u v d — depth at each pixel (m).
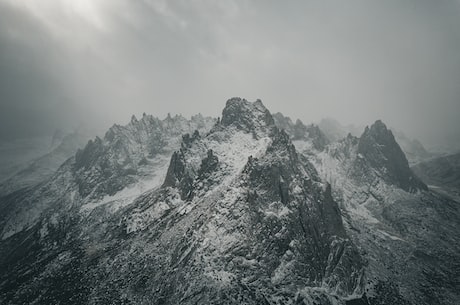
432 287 139.38
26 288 134.88
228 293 102.44
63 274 138.62
